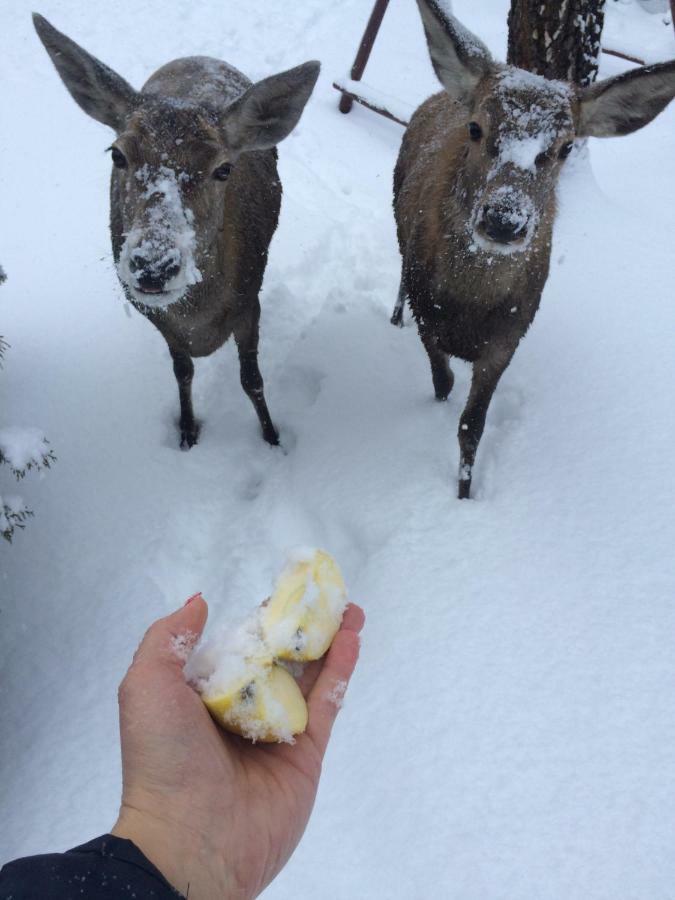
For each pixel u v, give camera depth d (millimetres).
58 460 1352
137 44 2520
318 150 2150
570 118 995
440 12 1027
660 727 942
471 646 1037
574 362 1424
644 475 1220
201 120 1009
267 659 558
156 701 528
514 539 1157
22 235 1795
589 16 1544
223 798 531
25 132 2109
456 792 912
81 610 1189
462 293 1114
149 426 1418
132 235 948
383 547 1185
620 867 842
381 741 970
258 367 1402
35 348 1537
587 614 1056
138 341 1559
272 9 2740
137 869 435
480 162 1019
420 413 1392
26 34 2525
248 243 1222
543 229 1076
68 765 1021
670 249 1648
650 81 1014
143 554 1241
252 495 1374
